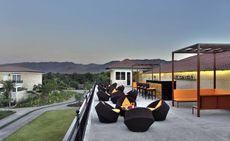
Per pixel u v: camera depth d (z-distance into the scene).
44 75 62.91
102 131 6.62
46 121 23.91
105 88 19.45
